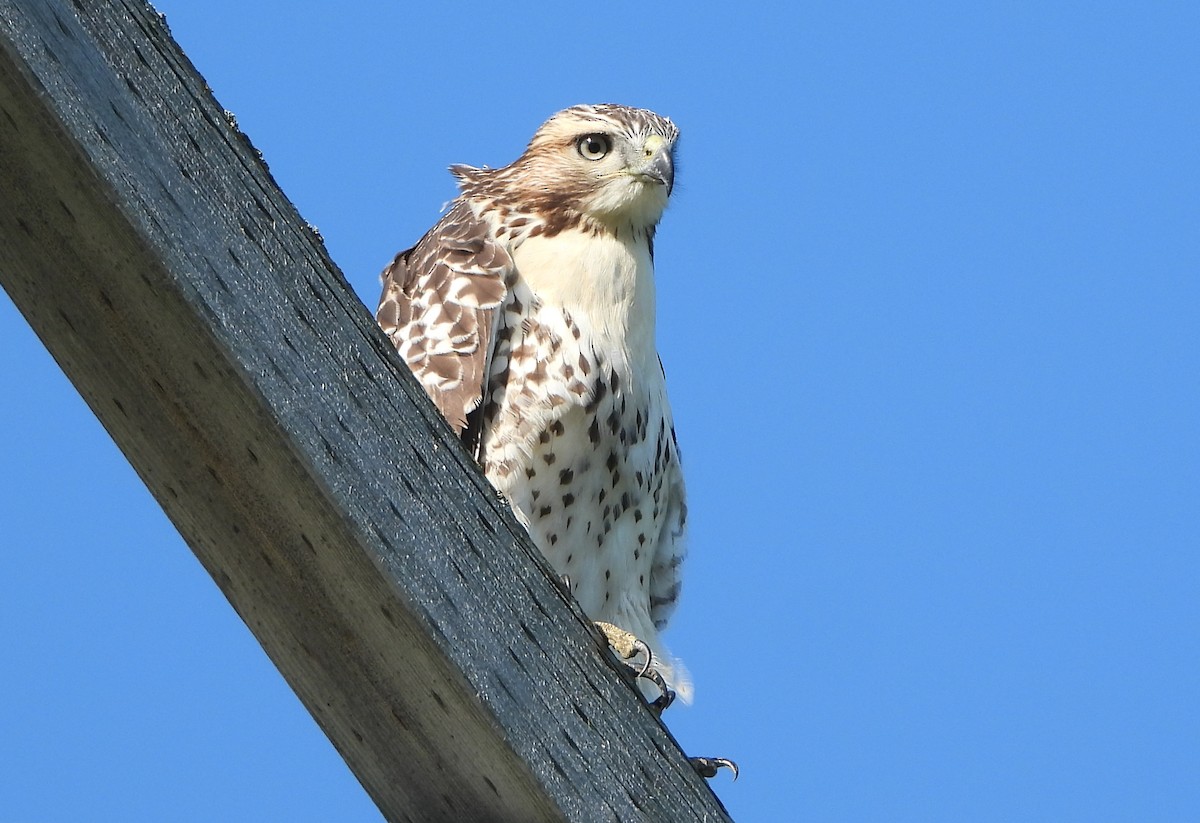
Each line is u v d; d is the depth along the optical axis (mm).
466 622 6062
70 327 5477
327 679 6082
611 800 6492
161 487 5781
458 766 6227
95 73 5281
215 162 5633
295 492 5715
